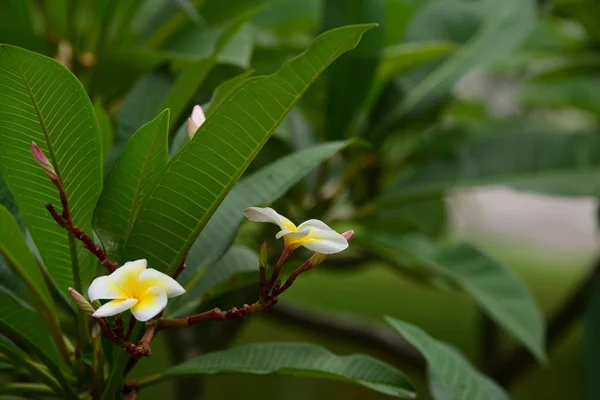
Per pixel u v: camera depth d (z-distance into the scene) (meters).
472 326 4.89
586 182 2.05
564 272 6.81
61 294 1.45
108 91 1.77
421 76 2.10
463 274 1.87
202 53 1.76
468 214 5.07
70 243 1.39
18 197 1.38
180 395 2.39
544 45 2.62
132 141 1.34
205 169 1.34
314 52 1.30
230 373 1.44
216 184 1.35
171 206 1.35
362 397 4.57
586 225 8.64
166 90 1.68
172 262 1.37
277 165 1.50
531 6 2.13
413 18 2.30
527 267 6.90
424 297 5.42
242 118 1.32
